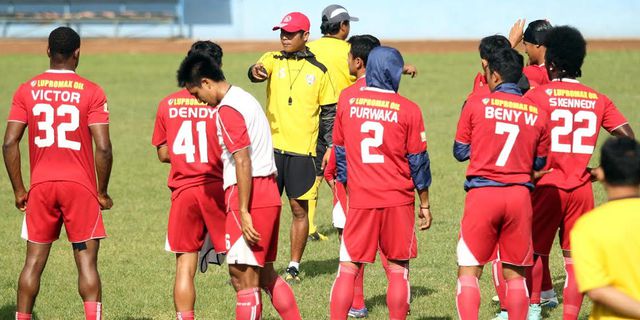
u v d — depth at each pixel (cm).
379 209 2425
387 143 2412
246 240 2302
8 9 14388
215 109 2428
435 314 2850
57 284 3262
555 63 2541
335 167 2686
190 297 2464
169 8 14350
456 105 8012
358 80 2667
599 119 2519
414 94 8625
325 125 3266
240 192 2269
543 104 2519
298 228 3241
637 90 8444
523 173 2362
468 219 2375
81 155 2430
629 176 1614
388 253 2470
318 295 3086
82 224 2436
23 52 12375
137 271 3434
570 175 2514
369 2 14012
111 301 3039
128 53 12319
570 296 2511
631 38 13125
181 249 2488
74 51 2448
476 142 2372
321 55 3328
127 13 14112
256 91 8812
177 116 2464
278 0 14188
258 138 2322
